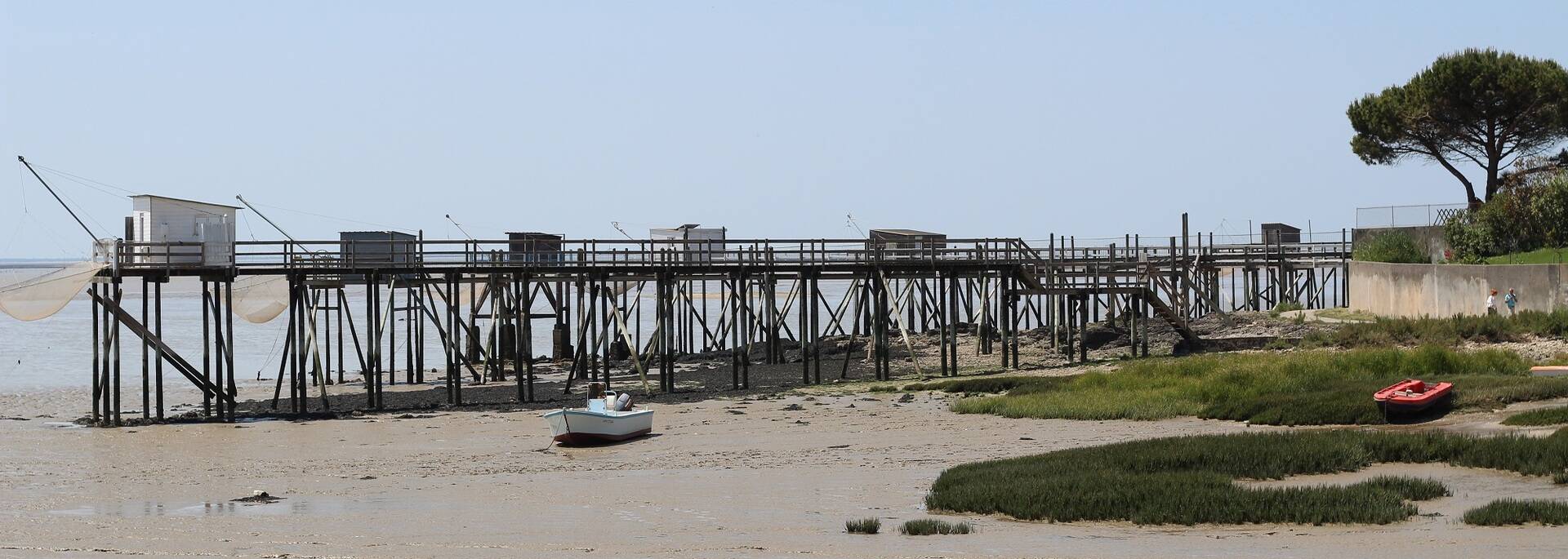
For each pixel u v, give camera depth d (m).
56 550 19.03
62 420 39.94
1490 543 16.97
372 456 31.91
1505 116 65.62
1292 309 65.06
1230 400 35.72
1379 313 59.22
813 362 57.50
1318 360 39.75
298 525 21.47
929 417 36.66
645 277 47.22
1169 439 27.73
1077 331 59.50
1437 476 22.84
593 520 21.58
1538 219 54.56
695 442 33.16
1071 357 53.59
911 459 28.84
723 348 66.25
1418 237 61.78
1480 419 30.25
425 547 18.91
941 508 21.66
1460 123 66.50
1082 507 20.34
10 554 18.69
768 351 57.78
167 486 27.47
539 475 28.14
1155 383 39.25
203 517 22.58
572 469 29.14
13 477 28.83
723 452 31.14
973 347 59.81
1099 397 37.47
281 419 39.88
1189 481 21.94
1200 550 17.42
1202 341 53.69
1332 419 31.70
